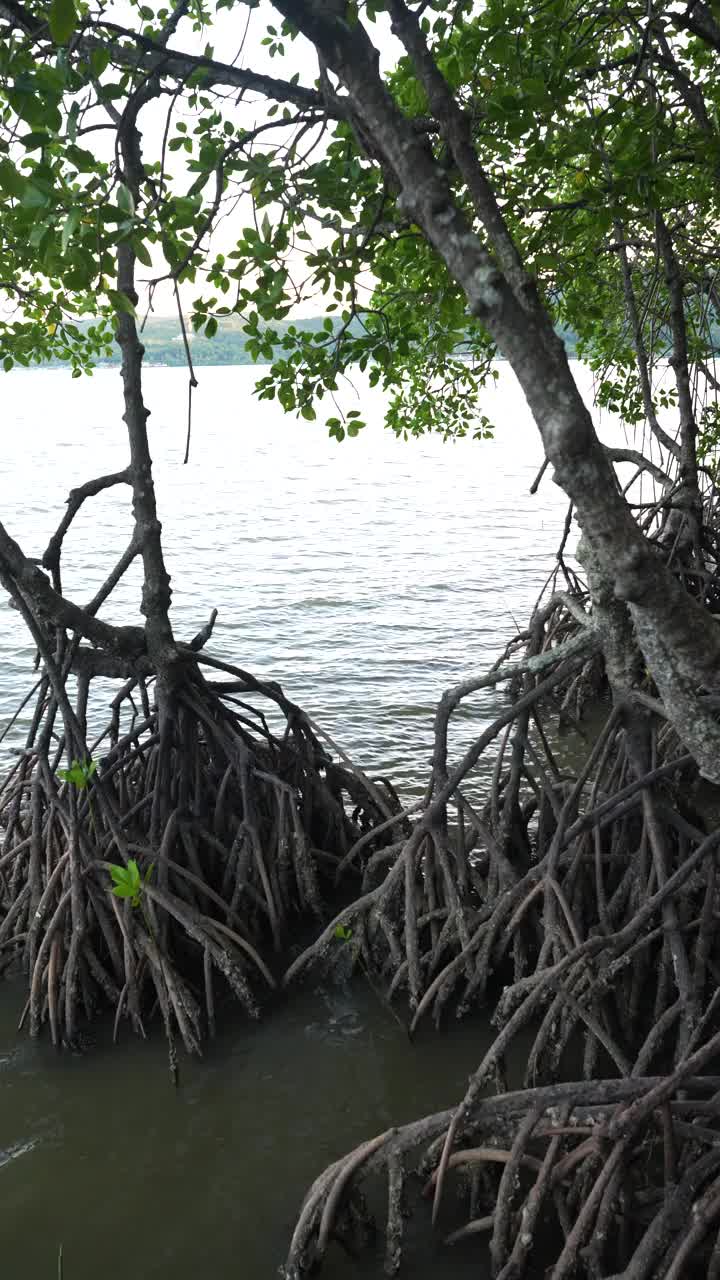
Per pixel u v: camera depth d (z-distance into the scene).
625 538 3.45
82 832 7.35
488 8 6.14
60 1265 5.25
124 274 7.39
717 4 5.57
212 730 8.28
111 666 8.10
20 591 7.62
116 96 4.09
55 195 3.64
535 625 10.46
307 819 8.86
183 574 20.66
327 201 4.91
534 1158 4.94
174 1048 6.80
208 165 4.23
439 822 7.41
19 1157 5.99
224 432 61.47
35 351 10.30
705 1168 4.48
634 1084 4.77
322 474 38.53
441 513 28.73
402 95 6.98
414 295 7.41
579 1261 4.71
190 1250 5.33
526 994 6.72
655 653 4.21
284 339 6.71
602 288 11.43
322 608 17.88
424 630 16.48
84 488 7.76
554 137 6.28
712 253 9.89
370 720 12.68
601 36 6.88
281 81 4.40
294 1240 5.09
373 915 7.46
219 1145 6.05
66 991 6.96
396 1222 5.04
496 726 7.52
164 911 7.38
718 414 12.80
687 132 8.41
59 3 3.09
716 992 5.71
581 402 3.37
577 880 7.06
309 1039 7.01
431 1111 6.28
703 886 6.46
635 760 6.89
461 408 12.86
